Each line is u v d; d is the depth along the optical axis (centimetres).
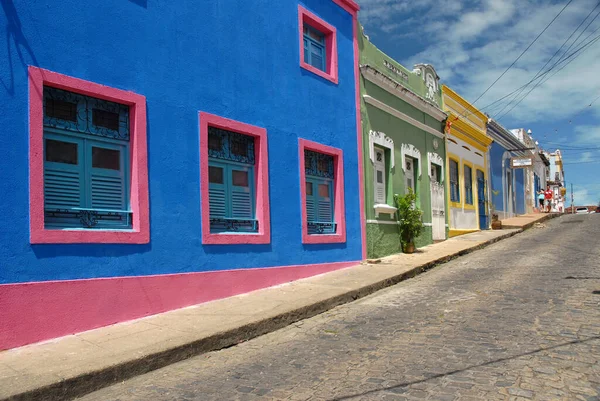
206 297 809
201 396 459
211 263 825
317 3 1148
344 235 1164
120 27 714
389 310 778
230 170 903
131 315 696
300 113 1058
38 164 607
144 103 736
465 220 1908
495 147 2417
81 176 669
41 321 599
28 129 601
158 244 742
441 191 1689
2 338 565
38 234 601
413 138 1523
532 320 648
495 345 552
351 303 862
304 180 1049
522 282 921
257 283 911
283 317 726
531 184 3372
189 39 820
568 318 648
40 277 603
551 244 1527
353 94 1245
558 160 5400
